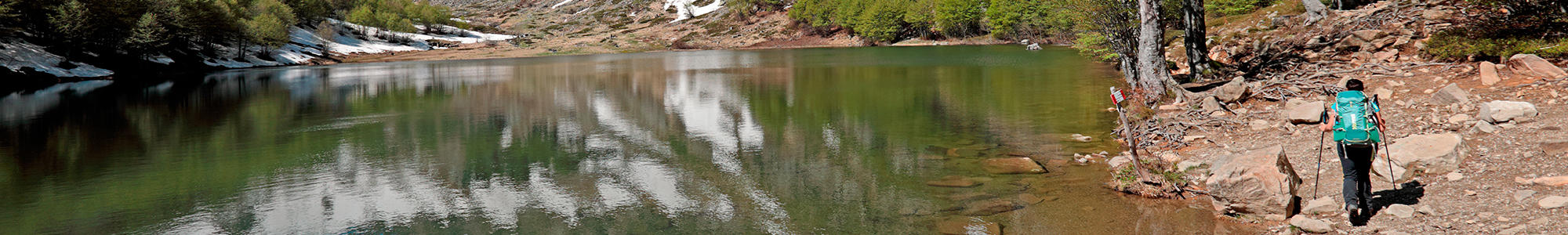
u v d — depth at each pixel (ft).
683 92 80.02
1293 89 45.21
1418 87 41.29
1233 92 44.37
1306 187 23.15
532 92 85.05
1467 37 49.29
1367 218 18.99
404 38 387.14
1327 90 43.50
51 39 176.55
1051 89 69.62
